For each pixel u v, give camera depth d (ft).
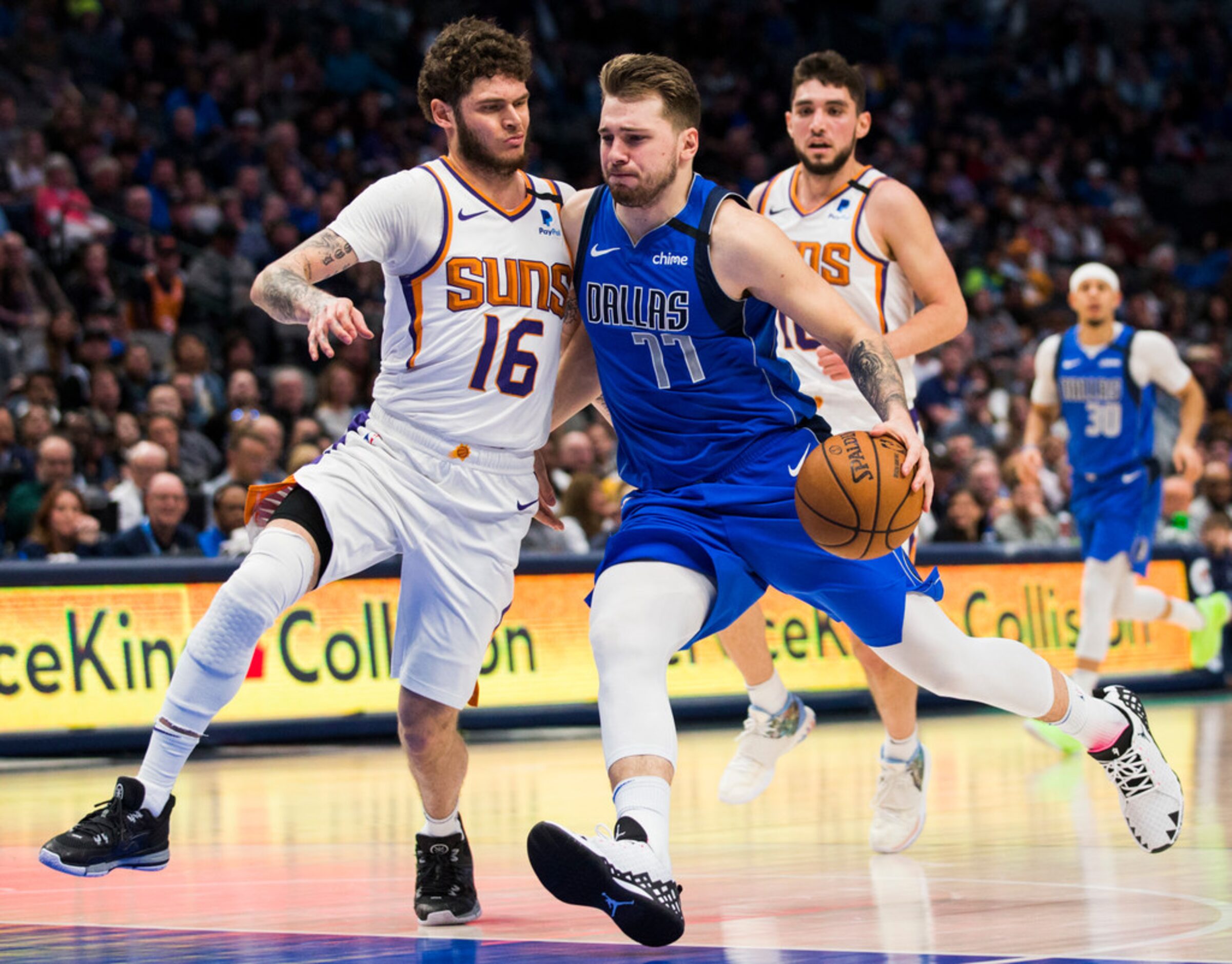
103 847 15.98
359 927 16.43
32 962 14.14
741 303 17.02
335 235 16.83
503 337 17.33
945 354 68.59
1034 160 107.45
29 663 37.35
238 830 25.39
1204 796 26.84
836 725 46.29
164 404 50.55
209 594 39.99
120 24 82.28
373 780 33.78
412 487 17.29
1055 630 52.60
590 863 13.89
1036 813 26.12
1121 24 124.57
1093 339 41.47
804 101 23.97
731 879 19.51
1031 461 42.60
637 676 15.78
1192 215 111.04
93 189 67.36
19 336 57.26
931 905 16.98
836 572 17.06
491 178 17.42
